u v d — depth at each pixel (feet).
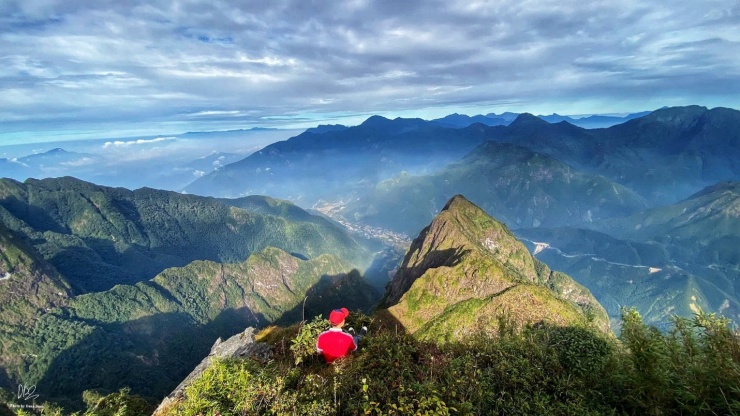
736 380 24.86
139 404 56.08
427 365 38.83
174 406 43.19
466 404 30.17
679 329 30.48
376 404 29.89
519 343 42.91
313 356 44.75
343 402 32.24
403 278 503.20
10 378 556.92
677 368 27.76
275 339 56.44
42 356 582.76
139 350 634.84
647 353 28.71
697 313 30.35
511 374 36.65
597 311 567.18
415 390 32.24
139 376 573.33
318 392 33.45
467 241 459.32
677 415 27.14
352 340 43.24
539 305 273.54
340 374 36.91
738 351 26.43
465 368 37.06
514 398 33.45
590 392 32.81
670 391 27.02
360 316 56.49
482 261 334.44
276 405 31.65
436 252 476.95
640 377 28.78
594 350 41.01
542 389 34.65
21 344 592.19
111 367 573.33
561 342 43.55
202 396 33.81
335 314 43.21
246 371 35.53
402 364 38.29
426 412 28.60
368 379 34.83
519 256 578.25
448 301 325.83
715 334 28.30
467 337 50.24
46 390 546.26
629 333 31.40
